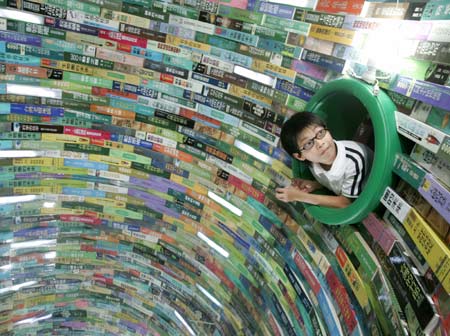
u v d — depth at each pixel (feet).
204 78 12.19
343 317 8.03
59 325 22.03
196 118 13.04
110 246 18.43
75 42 12.96
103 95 13.88
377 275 6.98
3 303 19.53
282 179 11.04
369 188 6.98
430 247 5.59
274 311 12.16
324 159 7.50
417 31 6.53
